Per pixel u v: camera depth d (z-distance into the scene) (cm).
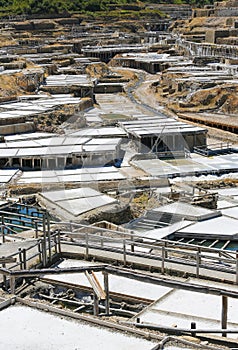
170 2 17288
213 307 1179
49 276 1337
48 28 12594
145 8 15788
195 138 4338
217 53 9475
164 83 7700
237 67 7781
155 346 809
